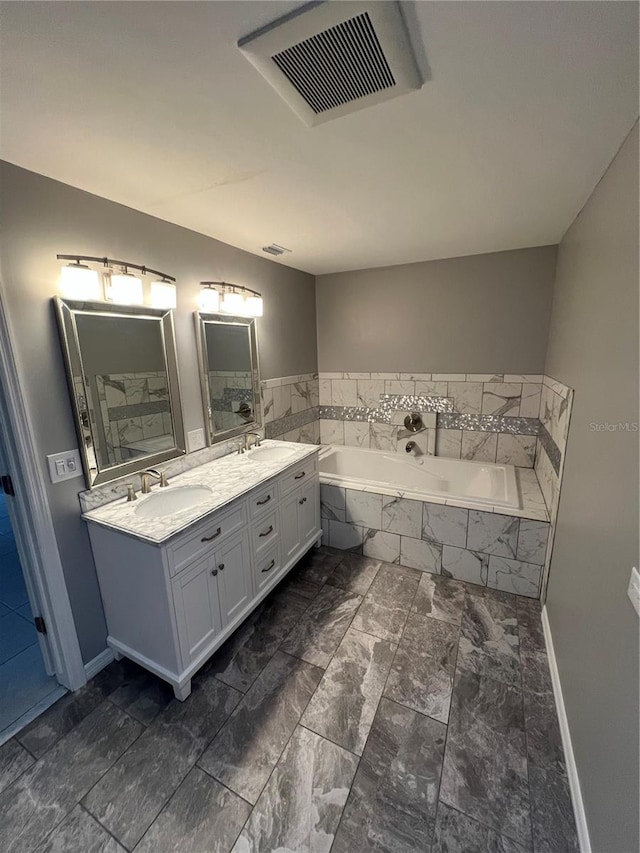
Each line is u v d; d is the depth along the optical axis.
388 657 1.92
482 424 3.32
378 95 1.07
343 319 3.69
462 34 0.87
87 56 0.90
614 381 1.28
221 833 1.24
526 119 1.21
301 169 1.53
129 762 1.45
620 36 0.87
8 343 1.44
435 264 3.22
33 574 1.69
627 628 1.01
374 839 1.22
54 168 1.47
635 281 1.13
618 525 1.13
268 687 1.77
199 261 2.33
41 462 1.57
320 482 2.92
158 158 1.41
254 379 2.87
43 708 1.68
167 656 1.68
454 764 1.43
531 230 2.42
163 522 1.64
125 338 1.88
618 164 1.39
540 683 1.77
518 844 1.20
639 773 0.87
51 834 1.25
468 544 2.50
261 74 0.97
